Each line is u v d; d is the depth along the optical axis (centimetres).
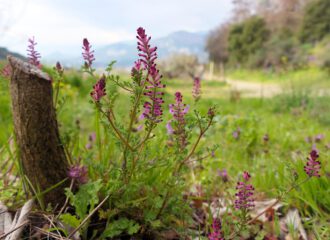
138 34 21
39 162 25
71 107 91
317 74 307
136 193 27
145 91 22
